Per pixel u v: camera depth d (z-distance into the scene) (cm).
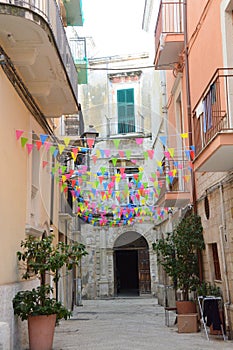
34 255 753
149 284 2211
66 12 1438
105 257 2216
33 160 972
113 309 1605
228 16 806
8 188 721
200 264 1040
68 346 807
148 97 2038
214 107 755
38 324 713
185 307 1007
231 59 792
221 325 848
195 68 1052
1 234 677
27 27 679
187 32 1134
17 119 786
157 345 800
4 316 656
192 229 1041
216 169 814
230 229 822
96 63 2095
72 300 1536
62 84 891
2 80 689
